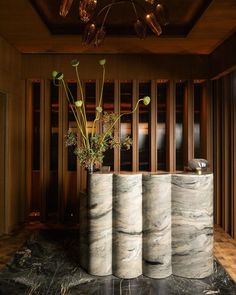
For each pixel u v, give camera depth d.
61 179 5.28
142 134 5.59
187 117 5.34
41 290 2.78
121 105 5.61
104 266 3.04
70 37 4.46
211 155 5.31
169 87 5.33
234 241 4.36
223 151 4.90
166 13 2.77
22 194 5.30
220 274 3.10
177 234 3.00
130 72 5.29
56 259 3.52
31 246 4.00
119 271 2.99
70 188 5.41
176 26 4.37
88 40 3.18
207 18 3.73
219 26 3.98
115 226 3.01
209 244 3.02
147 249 2.99
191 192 2.94
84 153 3.12
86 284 2.88
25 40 4.61
